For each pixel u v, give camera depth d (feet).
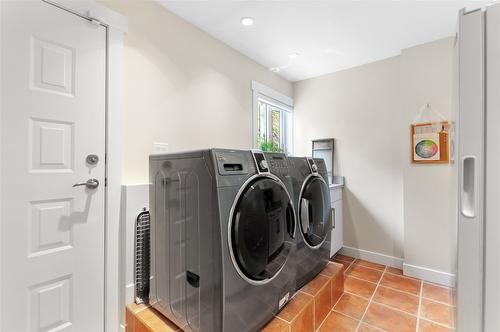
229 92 8.25
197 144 7.15
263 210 4.32
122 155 5.43
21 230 4.14
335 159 10.34
